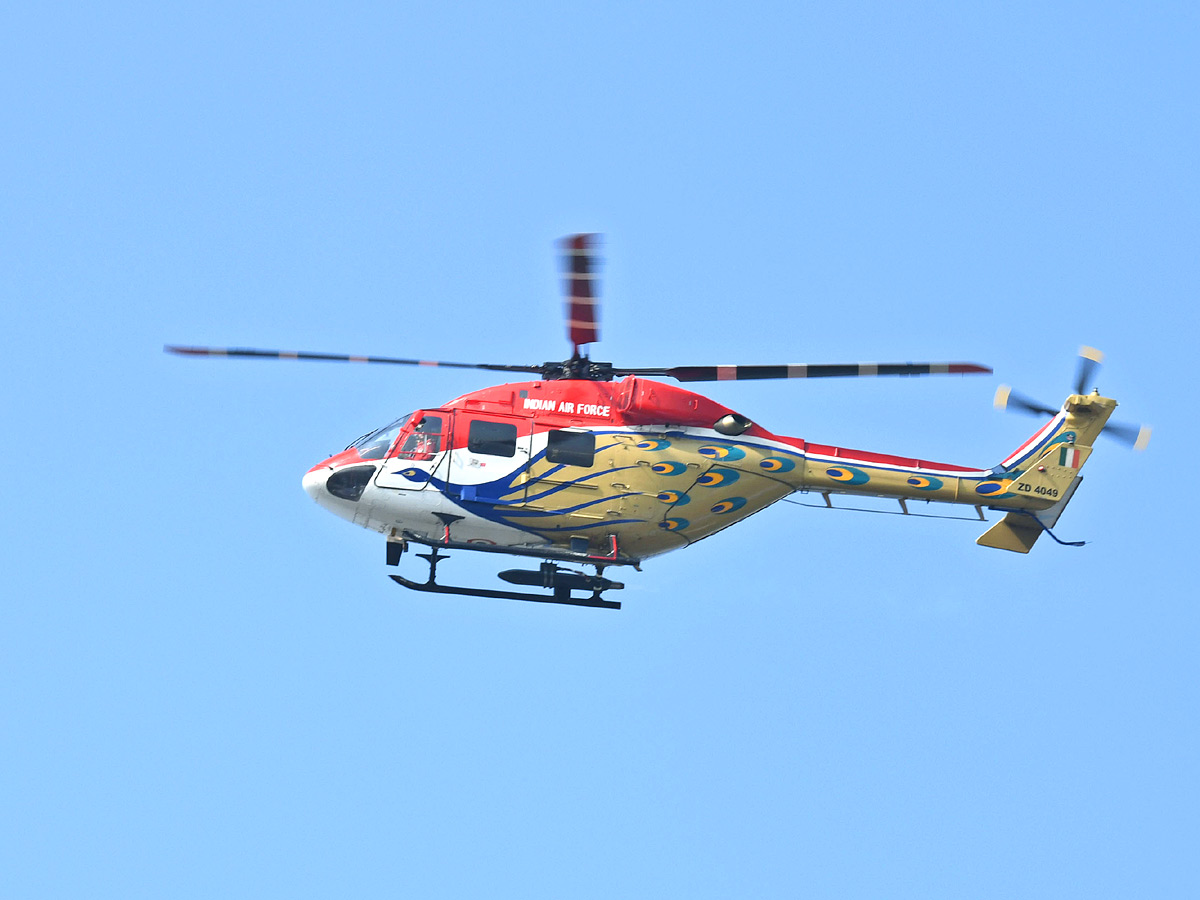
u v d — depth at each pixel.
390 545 80.06
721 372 77.69
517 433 77.69
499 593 78.88
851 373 76.00
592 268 69.19
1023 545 87.69
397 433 78.44
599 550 79.81
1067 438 85.00
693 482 78.69
